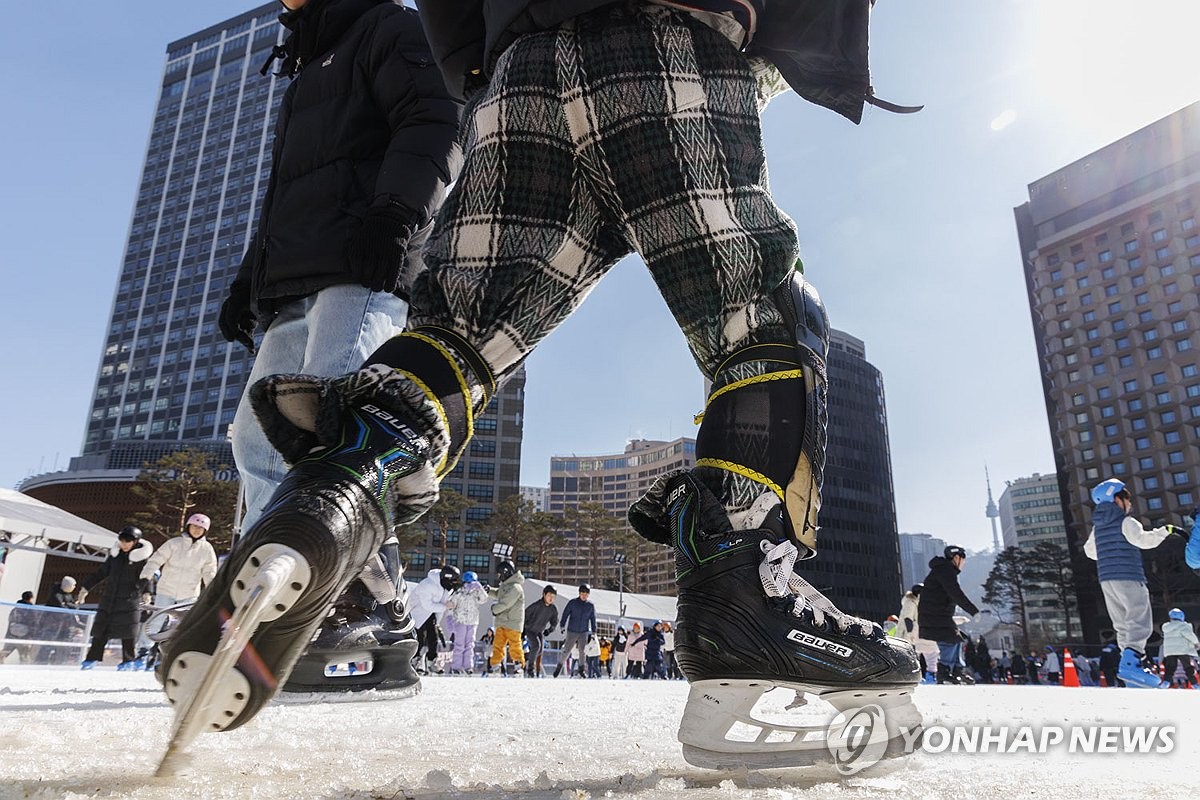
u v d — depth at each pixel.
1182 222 89.88
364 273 1.79
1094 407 92.00
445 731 1.30
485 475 78.38
